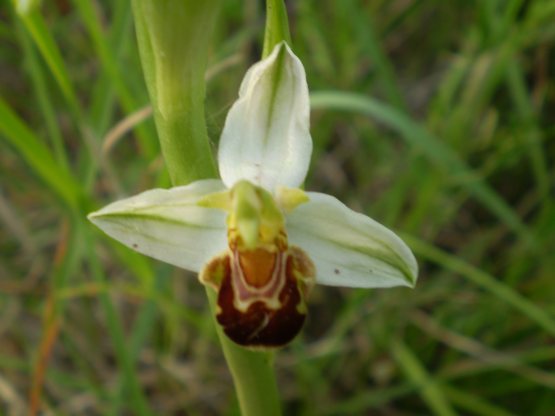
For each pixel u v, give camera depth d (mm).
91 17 79
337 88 111
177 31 47
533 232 104
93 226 81
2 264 109
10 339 107
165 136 52
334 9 116
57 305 87
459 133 107
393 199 105
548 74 123
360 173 121
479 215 122
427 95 130
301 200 56
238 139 56
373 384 109
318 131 112
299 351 101
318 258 58
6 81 121
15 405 95
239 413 97
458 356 107
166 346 109
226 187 57
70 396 103
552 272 103
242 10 117
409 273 56
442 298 111
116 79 81
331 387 109
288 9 125
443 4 127
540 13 100
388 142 124
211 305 59
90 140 84
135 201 54
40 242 110
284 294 57
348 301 110
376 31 114
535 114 111
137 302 110
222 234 58
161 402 106
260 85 54
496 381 104
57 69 74
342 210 56
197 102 51
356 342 110
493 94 120
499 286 90
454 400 101
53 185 79
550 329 87
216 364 109
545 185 105
